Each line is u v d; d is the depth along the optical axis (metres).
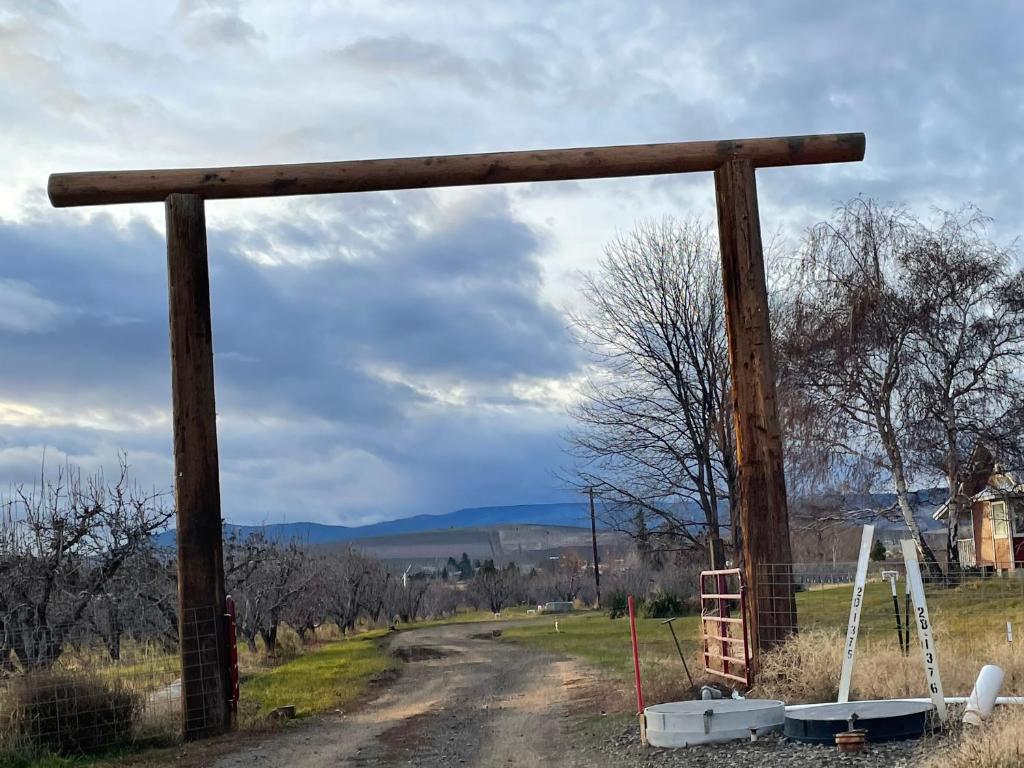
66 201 14.87
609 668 21.47
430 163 15.13
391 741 13.28
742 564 14.38
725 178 15.11
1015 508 36.56
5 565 16.64
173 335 14.75
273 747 13.02
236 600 32.94
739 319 14.84
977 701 9.83
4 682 13.25
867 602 25.73
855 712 10.03
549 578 94.69
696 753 10.18
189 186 14.93
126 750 13.12
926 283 29.94
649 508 33.84
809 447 30.17
